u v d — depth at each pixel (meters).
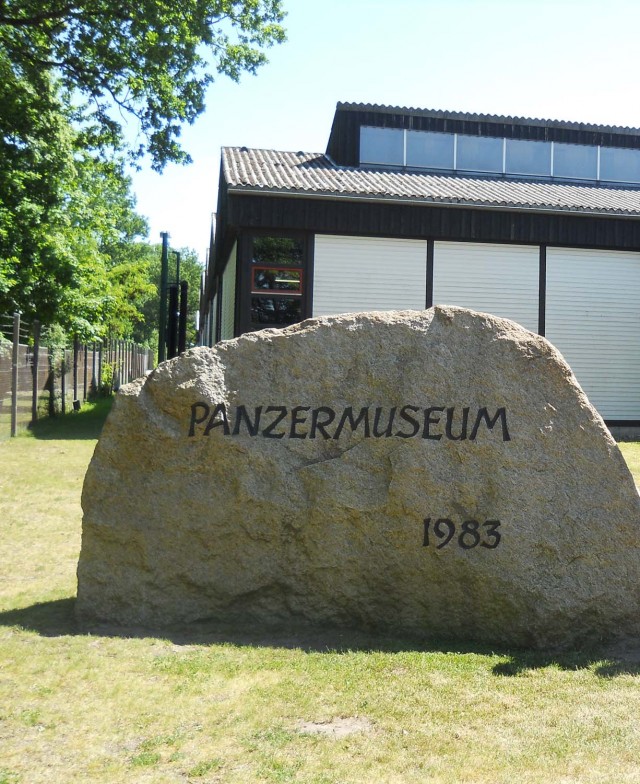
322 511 5.16
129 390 5.31
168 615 5.22
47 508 9.06
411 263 19.33
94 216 24.73
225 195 20.83
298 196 18.42
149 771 3.41
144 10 19.59
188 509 5.22
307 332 5.38
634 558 5.02
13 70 21.56
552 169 24.48
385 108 23.66
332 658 4.69
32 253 20.89
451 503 5.11
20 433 16.25
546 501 5.07
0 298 20.17
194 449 5.23
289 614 5.25
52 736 3.71
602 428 5.15
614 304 20.14
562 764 3.47
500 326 5.34
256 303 18.81
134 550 5.23
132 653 4.72
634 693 4.21
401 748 3.62
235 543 5.23
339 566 5.17
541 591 4.97
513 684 4.32
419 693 4.20
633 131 24.78
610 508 5.06
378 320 5.41
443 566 5.10
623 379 20.19
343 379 5.31
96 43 20.58
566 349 19.97
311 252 18.94
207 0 20.48
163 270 27.98
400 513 5.12
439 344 5.31
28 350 17.42
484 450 5.14
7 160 21.22
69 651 4.74
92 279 23.78
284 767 3.45
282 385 5.30
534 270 19.78
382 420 5.24
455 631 5.12
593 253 20.05
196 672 4.45
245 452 5.22
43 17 19.88
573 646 4.95
